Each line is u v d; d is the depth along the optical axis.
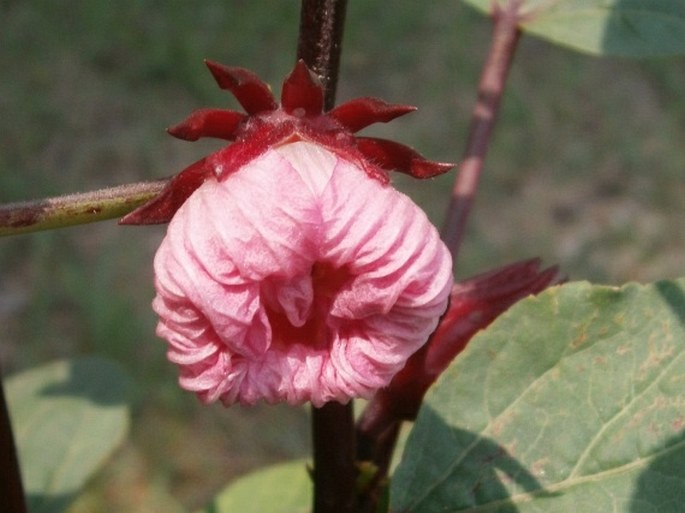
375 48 0.88
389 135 0.80
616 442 0.17
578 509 0.17
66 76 0.83
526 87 0.86
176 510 0.57
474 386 0.17
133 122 0.80
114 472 0.58
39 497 0.27
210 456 0.59
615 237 0.74
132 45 0.86
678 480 0.17
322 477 0.18
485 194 0.77
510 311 0.17
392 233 0.14
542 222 0.75
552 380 0.17
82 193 0.15
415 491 0.17
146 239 0.72
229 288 0.14
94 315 0.65
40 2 0.90
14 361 0.63
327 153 0.14
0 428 0.19
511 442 0.17
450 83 0.85
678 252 0.73
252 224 0.14
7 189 0.74
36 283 0.68
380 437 0.19
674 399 0.17
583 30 0.22
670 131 0.83
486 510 0.17
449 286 0.14
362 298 0.14
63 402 0.29
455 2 0.94
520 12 0.22
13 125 0.79
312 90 0.15
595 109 0.84
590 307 0.17
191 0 0.91
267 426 0.61
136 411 0.61
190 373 0.14
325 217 0.14
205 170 0.15
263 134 0.15
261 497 0.27
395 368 0.14
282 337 0.14
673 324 0.17
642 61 0.89
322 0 0.16
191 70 0.84
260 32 0.89
